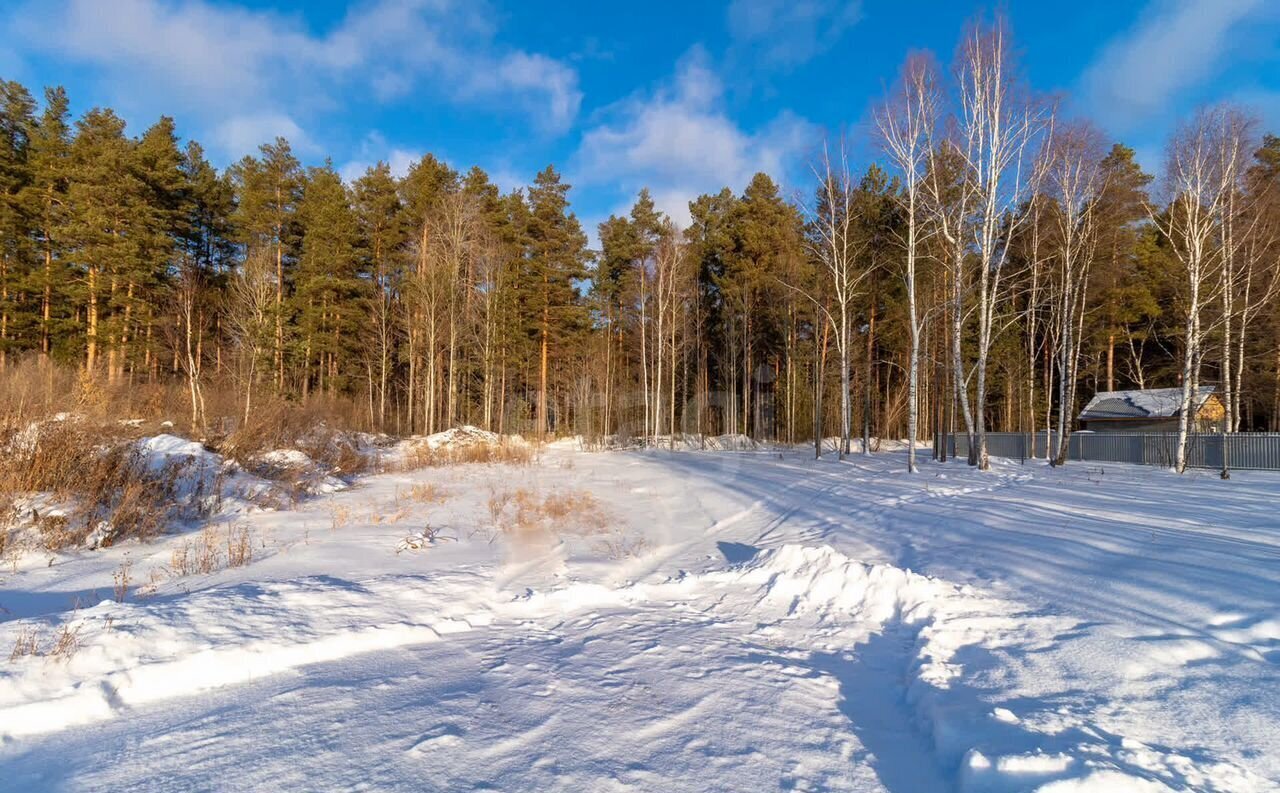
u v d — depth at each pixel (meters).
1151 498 10.23
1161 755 2.89
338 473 18.19
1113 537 6.80
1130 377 38.31
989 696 3.72
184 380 23.23
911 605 5.50
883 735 3.50
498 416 39.00
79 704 3.57
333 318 34.47
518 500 14.08
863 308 32.75
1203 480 14.27
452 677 4.27
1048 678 3.86
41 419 10.62
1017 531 7.56
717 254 39.53
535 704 3.82
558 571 7.71
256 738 3.32
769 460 24.39
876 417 39.25
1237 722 3.12
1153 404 29.70
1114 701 3.47
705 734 3.45
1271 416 30.27
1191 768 2.79
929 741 3.38
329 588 5.86
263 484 13.48
